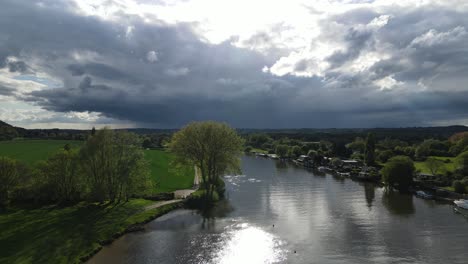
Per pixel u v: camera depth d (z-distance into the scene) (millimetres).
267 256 53531
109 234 61344
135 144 82875
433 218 74125
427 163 118000
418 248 56750
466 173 108250
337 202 89875
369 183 120875
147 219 72000
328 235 63062
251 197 96125
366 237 62000
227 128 96938
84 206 76812
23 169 79750
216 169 97750
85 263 51094
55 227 62219
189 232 64875
